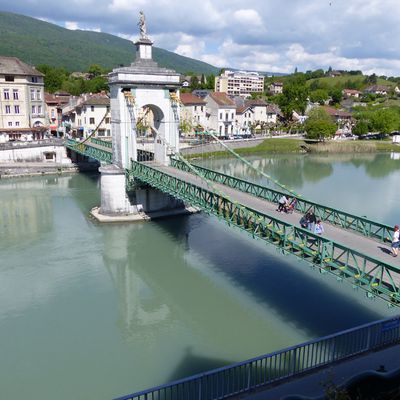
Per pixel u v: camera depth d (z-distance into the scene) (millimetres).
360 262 20297
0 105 74500
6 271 30219
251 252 33750
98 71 193375
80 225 40250
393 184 63000
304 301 25625
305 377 14953
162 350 21312
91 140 65750
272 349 21047
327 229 25516
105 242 36000
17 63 77062
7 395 18109
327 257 19688
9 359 20500
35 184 58094
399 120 119312
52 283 28547
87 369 19797
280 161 85750
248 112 112812
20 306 25453
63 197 50938
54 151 69000
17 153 66312
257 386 14727
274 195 31156
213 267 31000
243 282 28484
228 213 26062
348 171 74625
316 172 73250
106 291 27594
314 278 28875
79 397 17969
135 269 30859
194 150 84625
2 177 61375
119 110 40469
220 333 22703
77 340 22125
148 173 37594
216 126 103000
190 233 38281
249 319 23812
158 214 42312
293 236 22422
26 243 35656
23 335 22453
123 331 23016
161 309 25359
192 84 181875
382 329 16453
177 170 41312
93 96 88750
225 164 80875
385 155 96438
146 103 41406
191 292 27422
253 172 72812
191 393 16500
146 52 41094
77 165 67188
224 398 14336
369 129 116875
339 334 15680
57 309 25172
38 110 80750
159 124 43938
